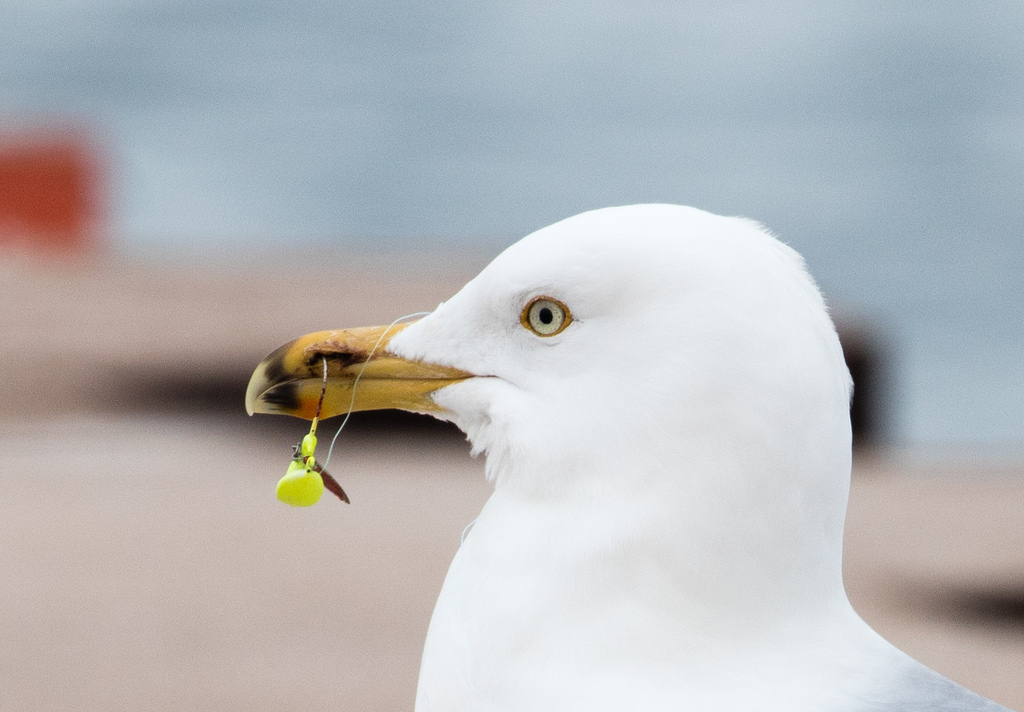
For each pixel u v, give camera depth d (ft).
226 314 71.97
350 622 34.86
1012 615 36.29
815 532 13.24
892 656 13.26
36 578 38.50
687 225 13.57
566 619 13.12
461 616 13.71
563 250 13.69
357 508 46.88
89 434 56.34
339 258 88.84
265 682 31.12
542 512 13.61
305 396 15.84
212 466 52.75
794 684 12.84
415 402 15.40
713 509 12.98
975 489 52.24
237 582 38.40
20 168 103.04
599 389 13.44
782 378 12.98
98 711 28.96
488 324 14.60
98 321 71.05
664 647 12.95
